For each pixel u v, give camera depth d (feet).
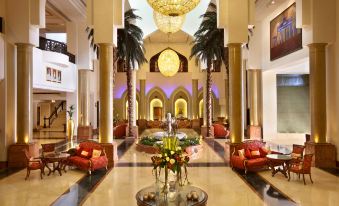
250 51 58.70
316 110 35.27
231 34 35.78
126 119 87.25
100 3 35.94
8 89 35.55
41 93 63.93
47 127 88.02
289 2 45.85
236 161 32.58
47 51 47.65
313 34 34.63
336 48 34.30
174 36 86.53
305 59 42.06
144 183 27.45
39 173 31.81
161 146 19.40
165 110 94.07
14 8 34.99
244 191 24.85
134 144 54.29
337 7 34.22
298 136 58.34
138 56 60.64
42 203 22.08
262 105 58.44
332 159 34.27
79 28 60.08
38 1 35.53
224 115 90.74
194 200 17.12
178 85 94.02
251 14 36.04
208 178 29.19
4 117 34.71
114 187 26.20
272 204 21.62
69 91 57.82
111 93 37.29
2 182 28.14
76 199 22.95
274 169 29.91
